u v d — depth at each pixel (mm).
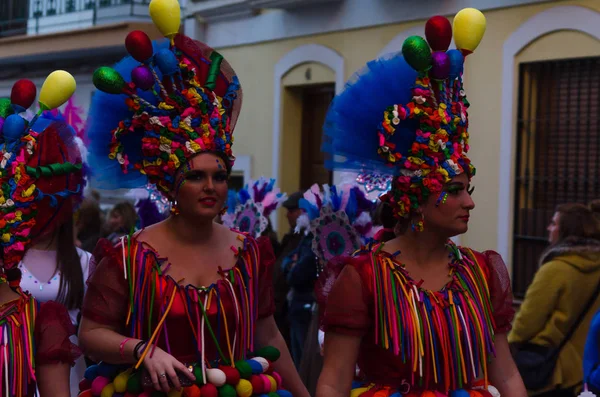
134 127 4102
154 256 4035
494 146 9898
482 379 4031
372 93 3990
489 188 9953
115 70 4137
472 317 3916
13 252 3984
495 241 9891
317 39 12273
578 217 6508
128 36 4031
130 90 4043
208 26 14281
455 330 3877
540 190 9562
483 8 10039
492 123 9922
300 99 12906
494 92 9906
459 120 3939
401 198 3980
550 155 9508
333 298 3895
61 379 4012
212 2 13812
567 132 9352
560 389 6465
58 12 18078
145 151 4074
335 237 6227
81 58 17328
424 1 10727
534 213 9562
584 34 9078
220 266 4133
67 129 4348
